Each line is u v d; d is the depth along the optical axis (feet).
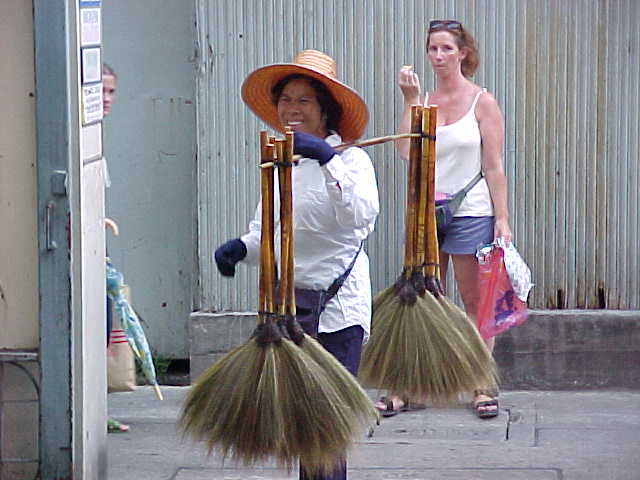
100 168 22.30
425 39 30.35
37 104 20.58
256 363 18.26
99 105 22.03
